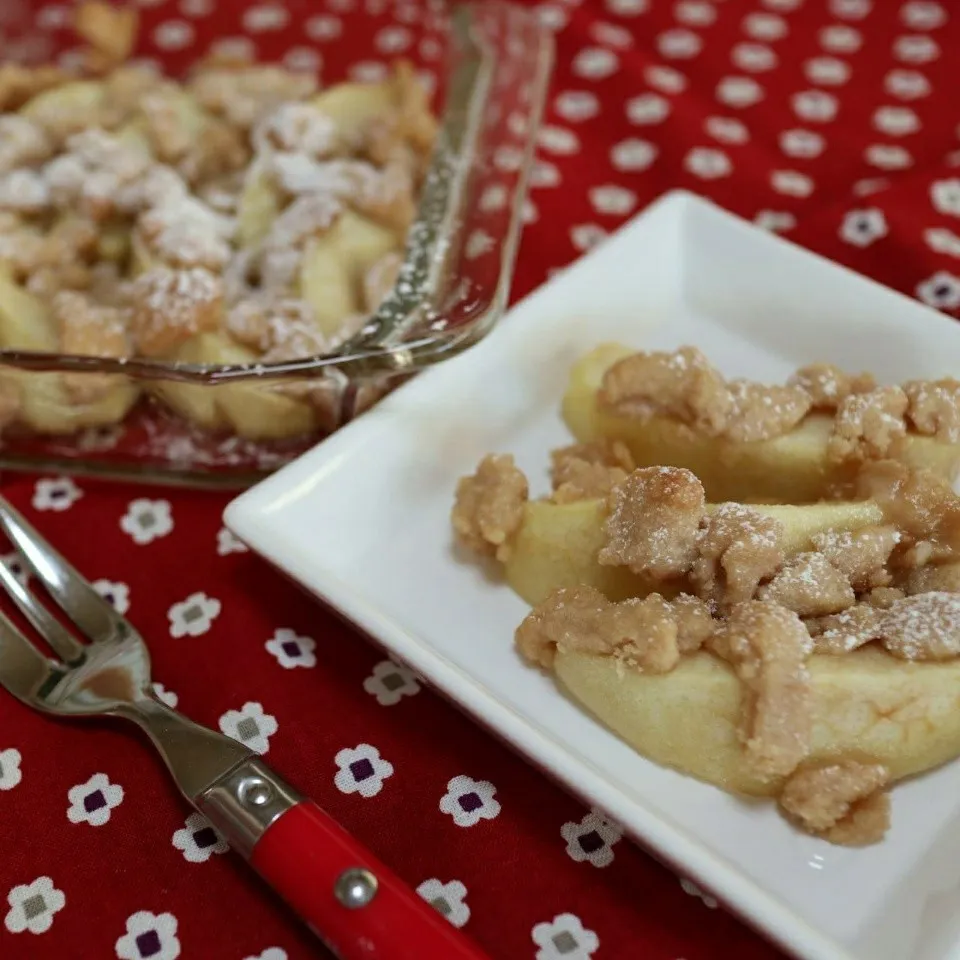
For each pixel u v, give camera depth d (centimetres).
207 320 40
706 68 52
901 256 44
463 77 46
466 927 32
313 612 37
